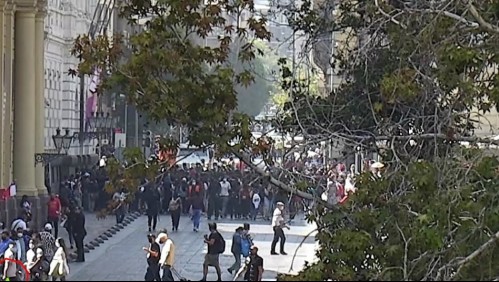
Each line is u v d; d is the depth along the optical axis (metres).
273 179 29.97
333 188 39.50
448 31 26.14
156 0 29.89
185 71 28.66
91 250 49.50
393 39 28.09
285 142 34.47
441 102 27.47
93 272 33.44
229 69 28.95
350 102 31.12
